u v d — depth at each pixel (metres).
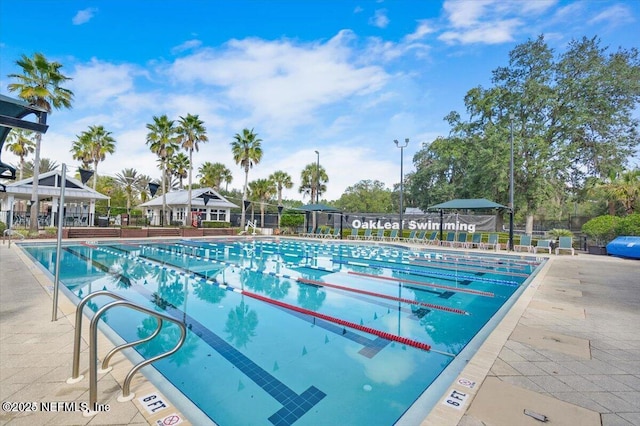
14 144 25.44
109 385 2.44
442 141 26.78
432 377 3.13
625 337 3.69
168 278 8.17
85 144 28.11
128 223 25.28
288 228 26.19
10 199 20.31
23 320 3.96
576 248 15.20
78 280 7.63
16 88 16.11
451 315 5.32
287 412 2.53
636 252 11.70
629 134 18.48
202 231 21.42
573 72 18.94
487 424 2.03
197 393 2.80
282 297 6.40
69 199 23.64
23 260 8.94
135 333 4.20
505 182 18.02
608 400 2.35
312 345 3.93
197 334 4.25
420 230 20.19
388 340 4.13
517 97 19.47
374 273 9.33
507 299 6.46
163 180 26.59
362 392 2.84
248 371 3.22
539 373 2.77
